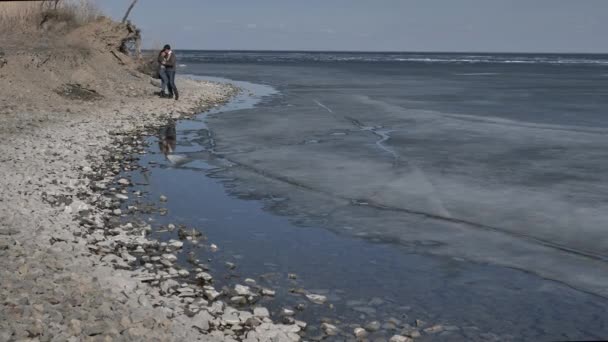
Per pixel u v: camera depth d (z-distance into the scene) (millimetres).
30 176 10531
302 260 7598
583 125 20203
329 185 11586
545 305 6375
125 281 6168
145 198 10312
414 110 24625
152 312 5461
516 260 7707
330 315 6012
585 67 106000
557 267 7461
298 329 5590
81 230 7938
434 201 10469
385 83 44719
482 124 20281
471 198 10648
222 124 19875
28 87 20297
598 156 14352
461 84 45312
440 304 6367
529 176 12273
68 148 13734
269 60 129125
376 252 7977
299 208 10023
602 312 6203
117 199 10023
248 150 15164
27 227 7641
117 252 7332
